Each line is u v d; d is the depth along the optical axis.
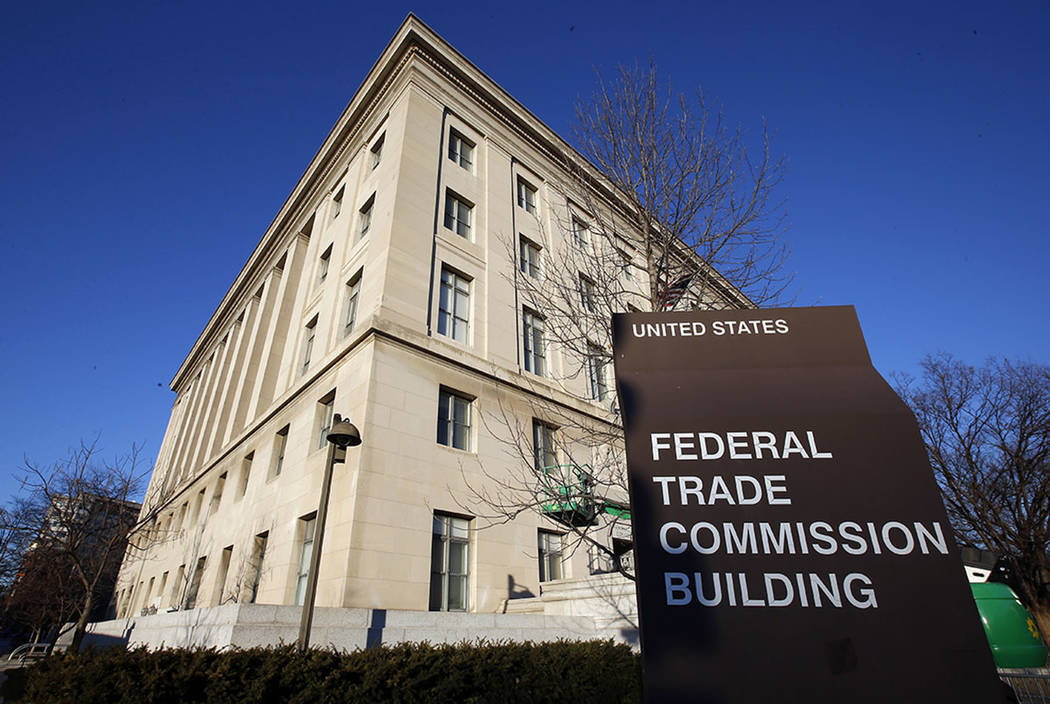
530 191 23.78
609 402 20.16
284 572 14.73
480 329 17.92
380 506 12.88
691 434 2.71
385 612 9.11
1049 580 19.98
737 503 2.50
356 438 9.31
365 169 21.38
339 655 7.08
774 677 2.10
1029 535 20.84
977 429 24.42
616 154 9.66
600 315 9.72
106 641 14.12
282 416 19.27
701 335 3.14
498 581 14.35
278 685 6.35
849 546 2.37
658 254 11.46
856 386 2.84
